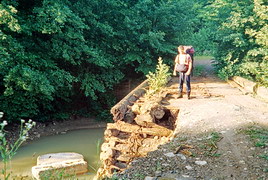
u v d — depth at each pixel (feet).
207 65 76.59
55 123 51.72
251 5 57.41
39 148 39.01
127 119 27.17
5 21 35.68
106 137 25.95
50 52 45.50
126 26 54.75
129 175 13.99
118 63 58.44
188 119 24.47
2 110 43.04
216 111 26.48
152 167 14.94
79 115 56.34
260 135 19.72
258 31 55.62
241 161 15.60
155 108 27.07
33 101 43.93
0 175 26.63
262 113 26.18
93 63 52.90
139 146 24.54
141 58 56.80
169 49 56.54
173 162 15.61
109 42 55.57
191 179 13.50
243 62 56.44
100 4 54.54
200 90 39.47
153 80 38.60
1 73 38.81
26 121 48.21
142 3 56.90
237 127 21.72
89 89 50.80
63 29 46.26
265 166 14.84
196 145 18.30
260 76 48.67
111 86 59.62
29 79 38.09
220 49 61.77
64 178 13.42
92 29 52.60
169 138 23.39
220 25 63.62
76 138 45.06
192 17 70.85
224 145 18.26
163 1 60.44
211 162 15.60
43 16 42.06
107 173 24.07
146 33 57.93
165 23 58.85
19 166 31.32
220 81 50.14
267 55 51.42
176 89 39.68
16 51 38.86
